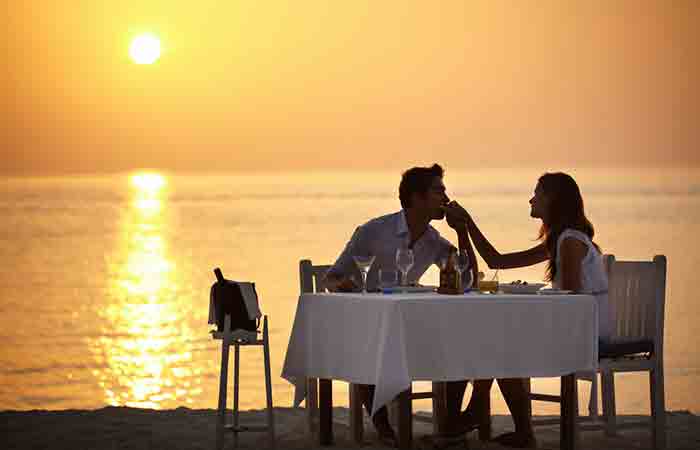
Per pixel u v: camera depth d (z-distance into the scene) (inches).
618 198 4224.9
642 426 330.3
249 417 380.8
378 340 276.7
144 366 750.5
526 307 283.4
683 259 1595.7
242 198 5216.5
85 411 391.9
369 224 335.0
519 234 2283.5
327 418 320.2
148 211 3900.1
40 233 2655.0
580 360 290.0
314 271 340.5
